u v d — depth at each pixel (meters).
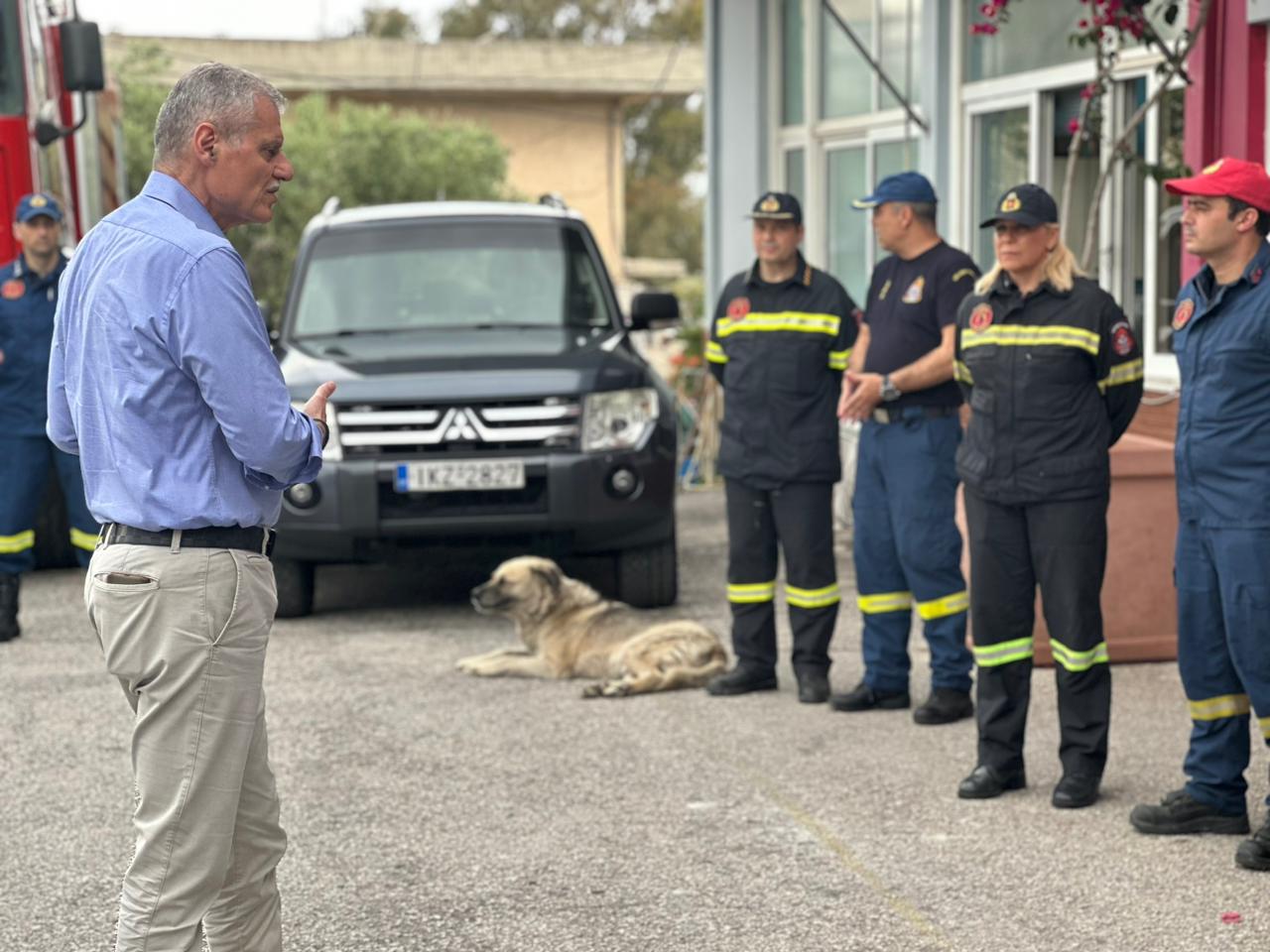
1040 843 4.90
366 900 4.55
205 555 3.24
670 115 46.62
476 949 4.21
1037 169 9.88
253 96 3.28
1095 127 7.71
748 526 6.73
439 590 9.45
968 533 5.39
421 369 8.22
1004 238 5.18
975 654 5.40
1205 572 4.79
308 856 4.92
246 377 3.17
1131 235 9.09
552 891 4.60
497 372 8.18
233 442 3.18
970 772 5.65
